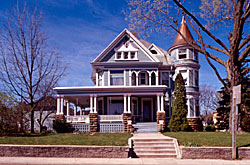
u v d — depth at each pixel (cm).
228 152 1071
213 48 1711
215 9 1727
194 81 2727
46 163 967
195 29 1605
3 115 1600
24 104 2120
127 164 956
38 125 3048
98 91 2234
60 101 2247
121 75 2619
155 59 2623
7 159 1038
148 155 1164
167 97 2716
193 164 955
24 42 2173
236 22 1498
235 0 1547
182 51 2766
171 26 1705
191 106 2650
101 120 2230
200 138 1343
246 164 949
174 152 1202
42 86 2431
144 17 1705
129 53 2662
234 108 1067
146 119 2698
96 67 2617
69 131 2166
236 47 1533
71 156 1095
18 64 2141
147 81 2670
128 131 2120
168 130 2173
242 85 2245
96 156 1094
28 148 1102
